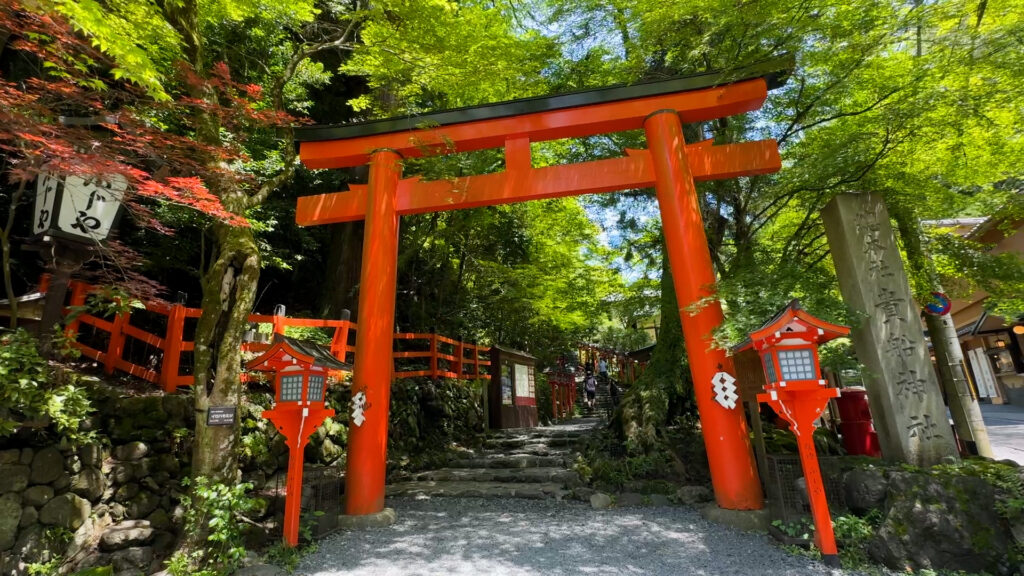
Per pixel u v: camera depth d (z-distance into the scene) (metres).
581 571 3.56
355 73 7.86
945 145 5.62
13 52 5.70
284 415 4.29
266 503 4.62
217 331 4.29
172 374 4.82
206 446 3.95
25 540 3.19
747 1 5.06
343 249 9.98
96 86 3.60
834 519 3.84
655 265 9.95
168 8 4.75
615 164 5.72
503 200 5.89
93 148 3.29
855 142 4.98
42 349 3.75
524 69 7.60
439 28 6.42
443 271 12.35
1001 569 3.20
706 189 7.50
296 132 6.03
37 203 3.88
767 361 3.90
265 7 6.20
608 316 13.96
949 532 3.33
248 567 3.64
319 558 3.99
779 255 7.19
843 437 6.30
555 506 5.61
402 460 7.51
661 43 6.69
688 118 5.80
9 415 3.20
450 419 9.35
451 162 7.61
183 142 3.91
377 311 5.57
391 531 4.74
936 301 5.38
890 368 4.37
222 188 4.59
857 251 4.64
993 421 11.63
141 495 4.00
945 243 5.40
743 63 5.23
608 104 5.79
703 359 5.01
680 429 7.07
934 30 5.04
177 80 4.91
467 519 5.14
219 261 4.41
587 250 13.77
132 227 6.93
